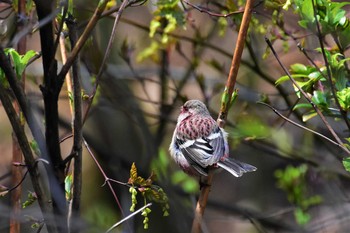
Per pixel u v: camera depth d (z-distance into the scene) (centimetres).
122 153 1550
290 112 1187
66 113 1700
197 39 1378
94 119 1568
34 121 759
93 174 1554
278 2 1078
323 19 891
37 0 724
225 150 1079
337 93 880
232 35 1695
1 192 804
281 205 1714
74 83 759
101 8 728
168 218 1442
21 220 789
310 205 1330
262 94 1295
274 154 1373
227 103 906
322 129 1373
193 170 1101
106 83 1413
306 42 1217
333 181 1354
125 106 1424
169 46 1392
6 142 1667
